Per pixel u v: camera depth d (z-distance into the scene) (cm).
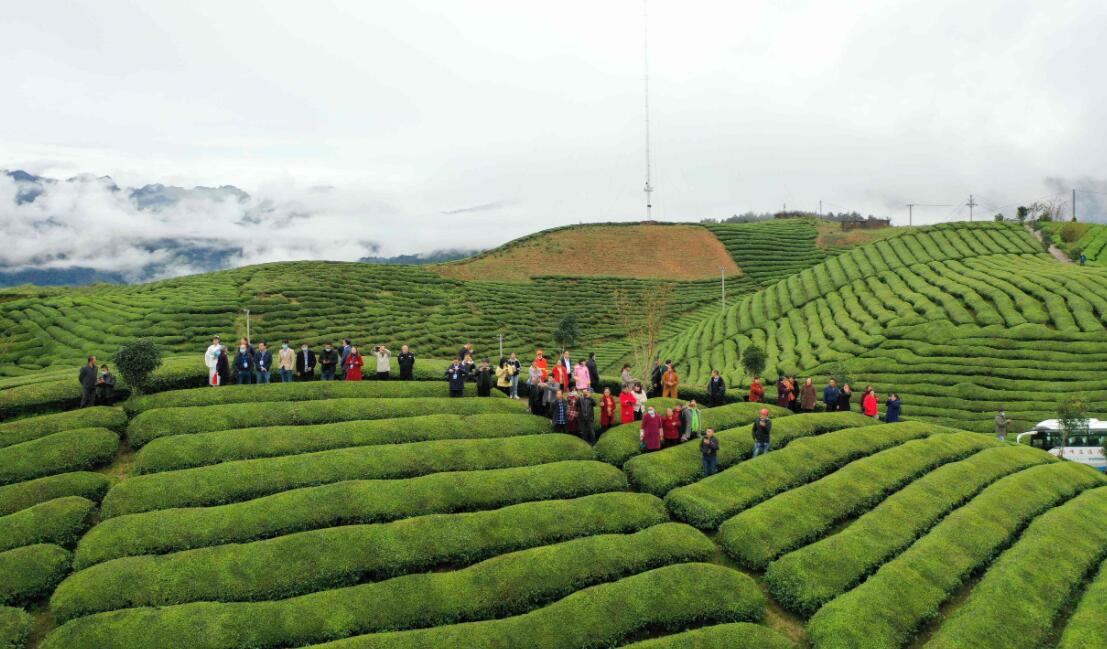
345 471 3378
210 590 2602
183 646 2353
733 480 3622
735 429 4238
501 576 2770
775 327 9738
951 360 7406
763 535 3216
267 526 2953
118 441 3600
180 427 3669
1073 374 6856
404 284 11506
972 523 3434
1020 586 2961
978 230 12394
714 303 12525
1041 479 4009
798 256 14988
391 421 3888
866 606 2761
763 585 3014
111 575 2608
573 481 3478
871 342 8162
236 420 3788
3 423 3647
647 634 2655
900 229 16525
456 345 9519
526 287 12512
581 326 11056
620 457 3831
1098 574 3150
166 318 8581
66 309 8844
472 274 13025
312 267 11738
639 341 9519
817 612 2775
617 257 14600
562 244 15075
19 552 2711
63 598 2520
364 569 2783
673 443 4019
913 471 3978
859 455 4147
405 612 2575
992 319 8031
